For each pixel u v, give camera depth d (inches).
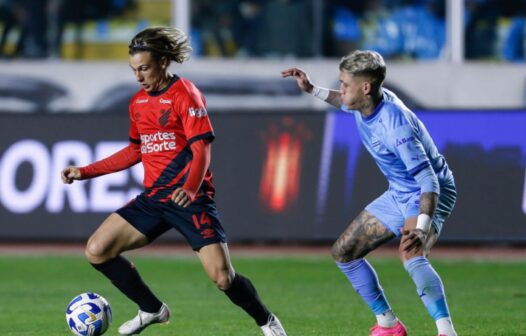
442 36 2733.8
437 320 966.4
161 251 2144.4
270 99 2699.3
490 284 1664.6
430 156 995.9
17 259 2033.7
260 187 2124.8
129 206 1002.1
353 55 970.7
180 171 976.9
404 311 1366.9
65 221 2159.2
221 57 2746.1
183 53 979.9
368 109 978.1
